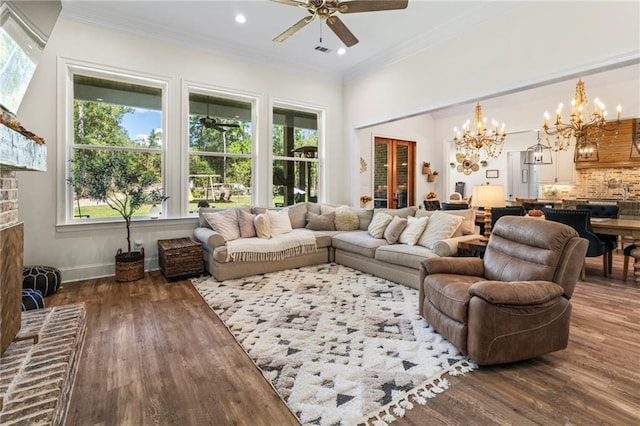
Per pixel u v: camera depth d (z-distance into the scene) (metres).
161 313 2.92
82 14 3.87
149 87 4.46
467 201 8.11
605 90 5.73
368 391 1.80
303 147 5.97
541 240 2.32
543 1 3.33
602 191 7.73
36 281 3.29
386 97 5.29
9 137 1.61
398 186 7.68
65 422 1.55
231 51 4.96
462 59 4.11
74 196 3.99
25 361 1.69
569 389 1.82
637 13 2.75
